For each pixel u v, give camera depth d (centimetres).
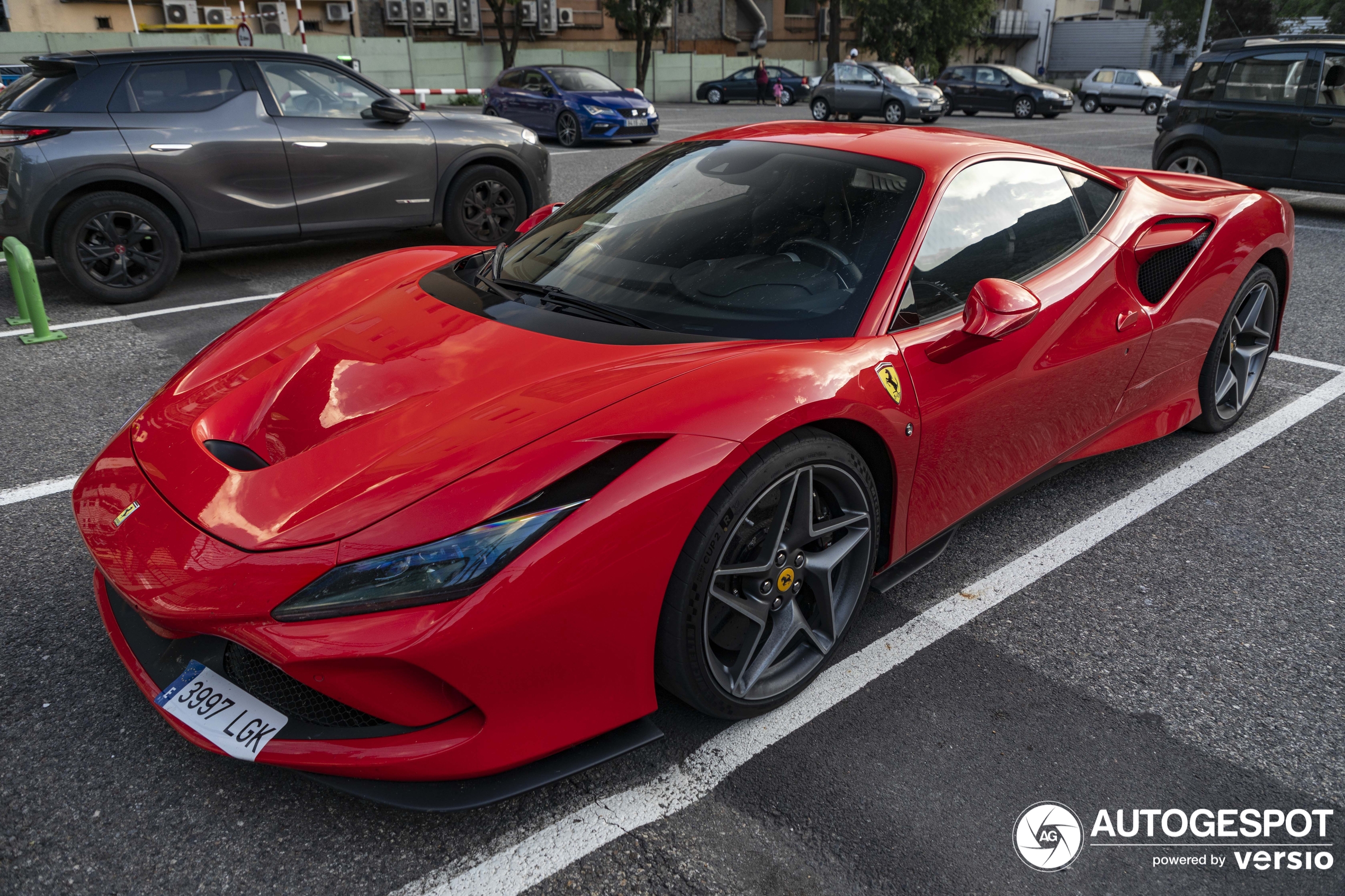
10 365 430
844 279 223
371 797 165
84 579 254
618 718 180
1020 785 191
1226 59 920
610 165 1178
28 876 162
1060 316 258
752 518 189
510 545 157
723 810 182
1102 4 5653
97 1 2202
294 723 171
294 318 248
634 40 3319
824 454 194
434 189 664
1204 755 202
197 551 164
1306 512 312
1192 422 367
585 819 178
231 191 576
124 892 160
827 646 214
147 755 191
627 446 171
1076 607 256
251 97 579
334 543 158
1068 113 2883
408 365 204
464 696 161
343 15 2614
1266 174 902
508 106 1549
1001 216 255
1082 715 213
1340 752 204
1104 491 325
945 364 223
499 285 246
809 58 3919
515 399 184
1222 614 254
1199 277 317
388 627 152
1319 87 855
